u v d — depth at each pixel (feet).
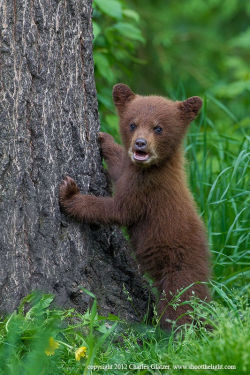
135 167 35.06
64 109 31.58
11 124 29.48
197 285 34.58
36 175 30.45
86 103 33.24
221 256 39.45
